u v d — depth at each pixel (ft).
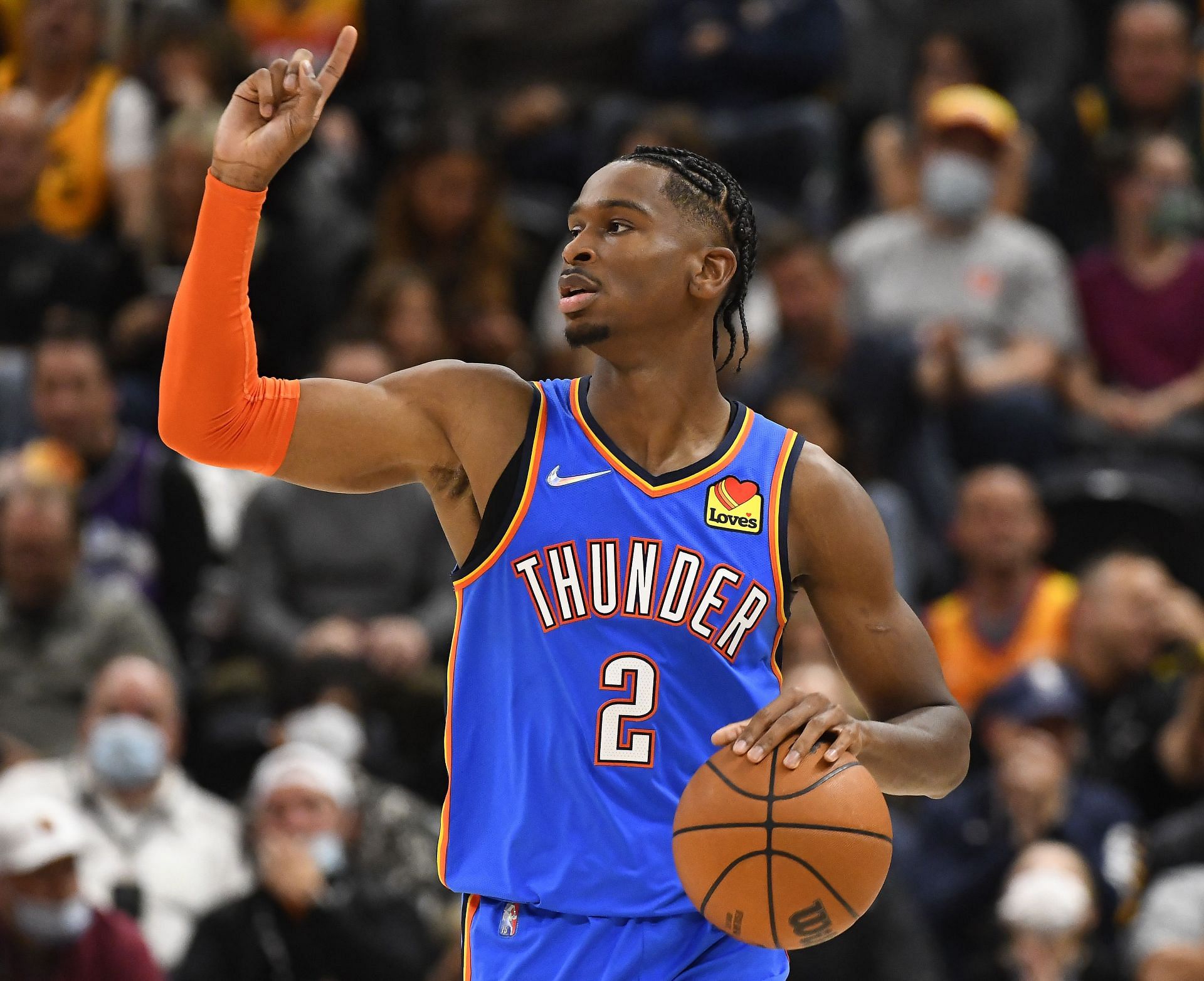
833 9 121.90
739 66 120.98
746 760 33.60
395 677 86.89
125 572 92.84
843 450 94.17
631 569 35.27
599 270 35.47
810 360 102.12
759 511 35.94
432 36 129.39
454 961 70.13
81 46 116.47
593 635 35.17
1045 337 107.34
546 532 35.50
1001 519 91.45
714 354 36.81
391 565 92.48
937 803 79.87
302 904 70.38
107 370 96.22
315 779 71.97
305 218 111.14
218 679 90.43
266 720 88.28
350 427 35.65
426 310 102.01
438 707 87.35
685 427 36.32
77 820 66.64
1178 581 97.91
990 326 107.76
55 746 83.97
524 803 35.19
